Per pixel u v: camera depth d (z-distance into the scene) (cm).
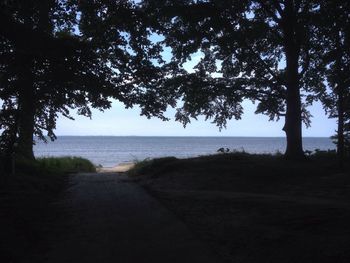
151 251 799
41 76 1398
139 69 1755
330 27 1986
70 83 1481
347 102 2062
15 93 1428
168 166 2230
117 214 1145
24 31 1316
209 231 962
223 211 1183
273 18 2427
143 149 9738
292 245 818
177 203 1323
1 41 1319
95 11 1744
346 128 2073
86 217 1102
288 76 2395
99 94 1597
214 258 757
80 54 1391
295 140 2350
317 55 2466
